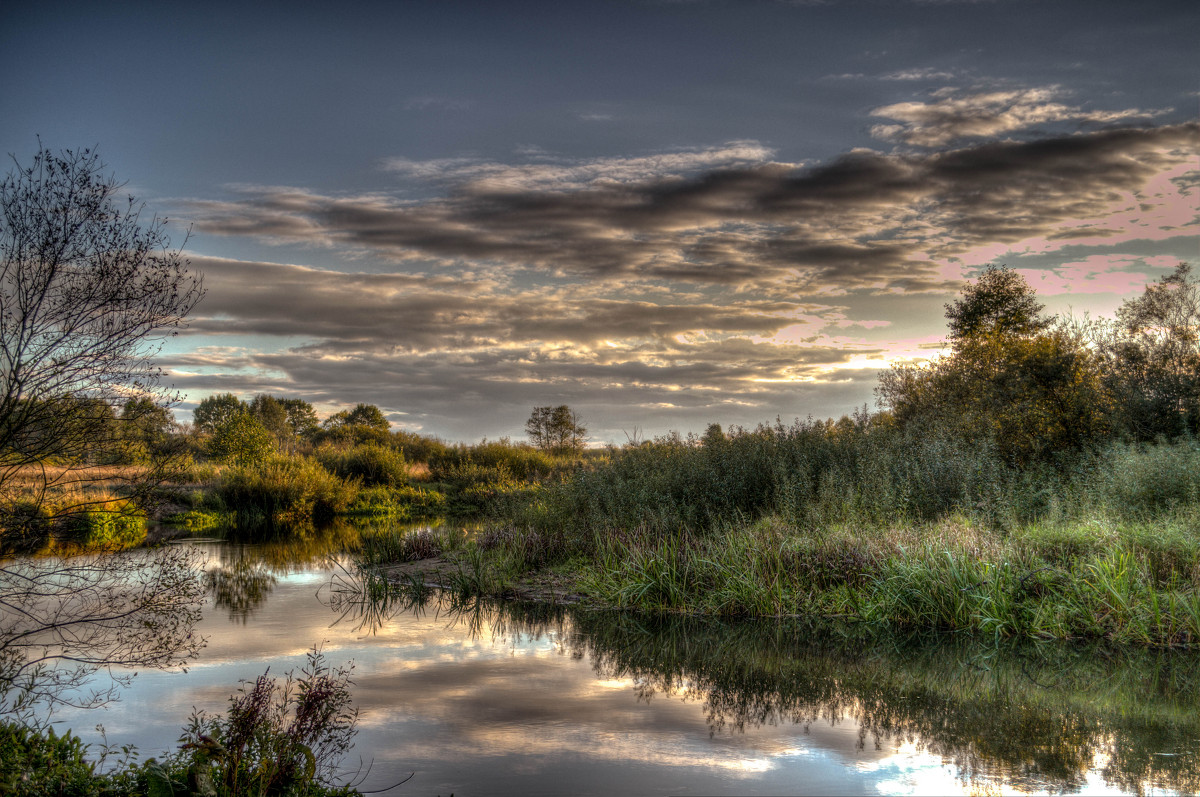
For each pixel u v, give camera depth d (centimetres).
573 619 1071
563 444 4434
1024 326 2320
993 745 604
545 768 556
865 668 826
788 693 744
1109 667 812
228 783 421
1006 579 972
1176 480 1152
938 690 749
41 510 640
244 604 1170
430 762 566
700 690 754
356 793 467
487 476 3350
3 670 631
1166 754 582
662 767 559
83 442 625
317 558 1655
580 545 1445
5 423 589
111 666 780
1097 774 544
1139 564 952
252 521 2383
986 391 1655
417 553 1592
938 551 1038
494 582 1244
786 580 1099
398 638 960
